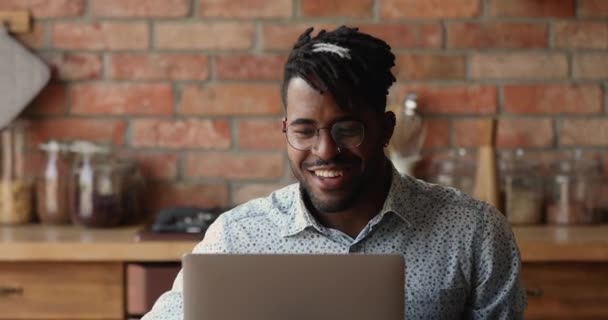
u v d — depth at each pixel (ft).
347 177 5.25
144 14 10.49
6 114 10.39
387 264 4.75
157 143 10.60
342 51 5.22
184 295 4.76
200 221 9.23
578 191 10.25
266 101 10.55
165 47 10.52
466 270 5.80
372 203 5.75
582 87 10.58
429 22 10.50
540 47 10.55
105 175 9.77
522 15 10.52
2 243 8.74
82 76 10.55
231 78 10.53
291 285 4.75
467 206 5.90
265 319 4.76
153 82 10.55
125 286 8.91
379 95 5.41
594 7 10.52
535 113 10.59
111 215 9.77
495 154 10.07
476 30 10.52
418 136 10.46
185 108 10.55
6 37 10.39
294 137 5.27
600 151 10.62
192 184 10.62
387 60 5.47
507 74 10.55
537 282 8.89
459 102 10.55
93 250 8.77
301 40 5.46
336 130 5.18
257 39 10.50
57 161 10.16
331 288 4.75
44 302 8.89
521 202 10.16
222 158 10.61
